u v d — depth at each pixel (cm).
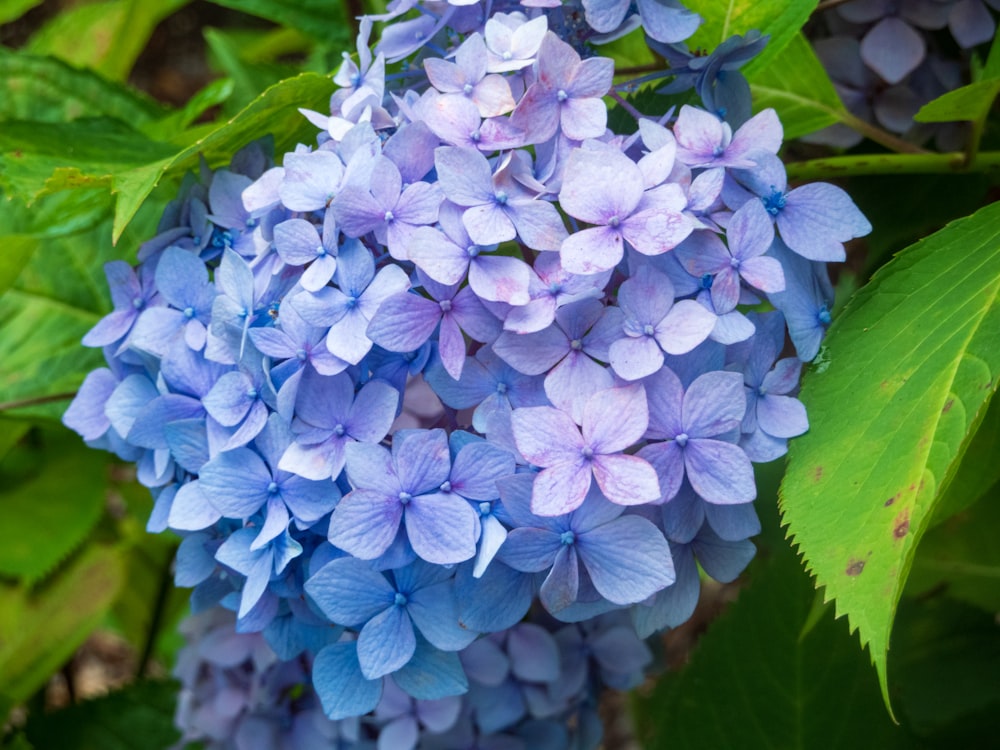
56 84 55
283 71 59
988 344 36
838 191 38
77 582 69
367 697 38
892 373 37
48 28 72
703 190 37
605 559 36
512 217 36
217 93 53
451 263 36
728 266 37
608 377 36
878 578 34
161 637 78
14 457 63
